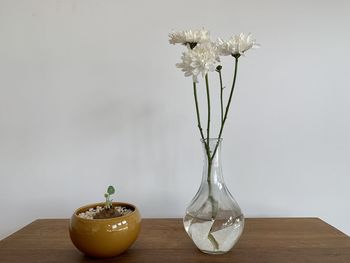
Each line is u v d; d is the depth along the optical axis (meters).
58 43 0.77
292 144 0.78
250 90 0.77
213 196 0.57
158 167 0.79
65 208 0.80
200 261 0.54
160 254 0.57
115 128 0.79
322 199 0.79
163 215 0.80
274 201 0.79
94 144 0.79
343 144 0.78
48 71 0.77
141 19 0.77
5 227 0.80
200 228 0.56
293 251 0.57
